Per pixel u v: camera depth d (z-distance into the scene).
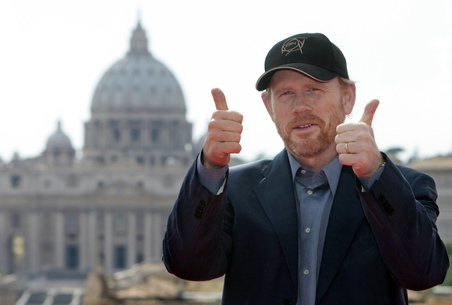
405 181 6.26
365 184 6.27
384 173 6.17
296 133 6.83
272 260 6.70
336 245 6.61
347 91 7.20
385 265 6.55
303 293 6.66
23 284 163.25
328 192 6.89
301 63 6.82
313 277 6.66
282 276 6.66
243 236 6.83
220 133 6.18
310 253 6.73
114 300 42.25
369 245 6.60
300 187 6.97
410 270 6.26
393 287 6.58
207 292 46.06
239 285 6.80
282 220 6.77
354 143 6.12
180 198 6.43
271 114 7.34
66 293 152.25
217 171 6.33
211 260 6.56
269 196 6.91
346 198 6.77
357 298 6.50
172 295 41.97
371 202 6.19
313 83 6.81
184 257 6.44
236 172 7.24
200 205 6.32
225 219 6.98
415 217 6.19
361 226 6.68
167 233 6.57
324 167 6.89
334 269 6.55
